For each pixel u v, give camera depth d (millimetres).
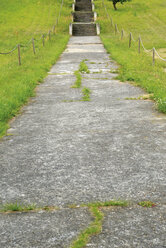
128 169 4812
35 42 27359
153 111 8094
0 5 44938
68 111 8398
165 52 22922
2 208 3867
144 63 16625
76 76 13758
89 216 3625
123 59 17672
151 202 3867
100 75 14039
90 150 5648
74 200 3988
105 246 3104
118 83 12188
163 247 3064
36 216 3668
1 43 28828
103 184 4371
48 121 7590
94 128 6891
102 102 9266
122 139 6145
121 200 3928
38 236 3295
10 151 5789
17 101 9172
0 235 3334
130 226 3404
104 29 34750
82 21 38562
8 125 7387
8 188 4383
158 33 32344
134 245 3104
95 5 45500
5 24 37406
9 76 13375
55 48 23109
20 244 3182
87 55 20453
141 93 10312
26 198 4090
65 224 3484
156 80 11836
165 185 4277
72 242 3182
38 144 6074
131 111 8156
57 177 4645
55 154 5531
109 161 5141
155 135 6305
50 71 15383
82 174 4707
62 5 45312
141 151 5516
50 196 4113
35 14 41125
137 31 33469
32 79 12477
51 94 10625
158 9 43375
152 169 4785
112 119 7508
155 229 3340
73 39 30094
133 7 44594
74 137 6371
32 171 4895
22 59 18594
